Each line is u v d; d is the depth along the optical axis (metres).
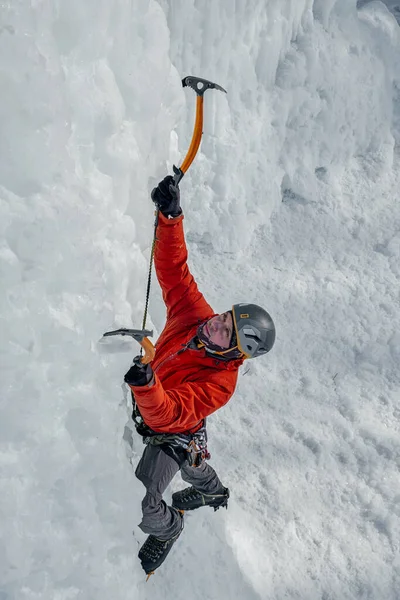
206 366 3.02
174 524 3.21
